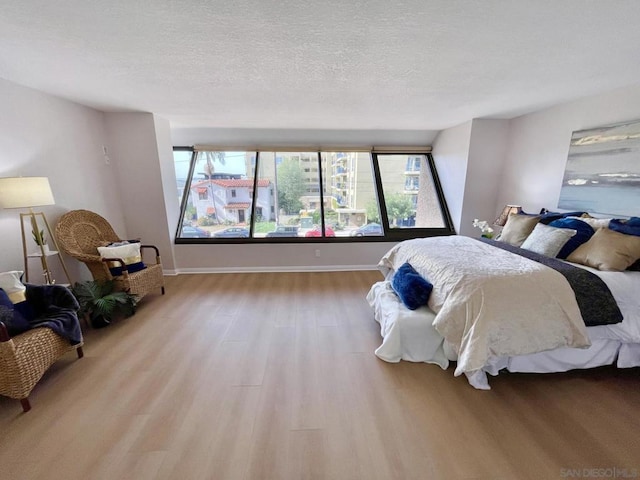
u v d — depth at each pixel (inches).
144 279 122.3
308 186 181.9
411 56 73.6
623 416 64.1
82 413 65.8
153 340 96.9
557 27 59.6
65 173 117.0
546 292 70.2
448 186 174.7
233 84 95.0
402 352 85.3
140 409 66.9
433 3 51.5
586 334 67.9
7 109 94.1
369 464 53.7
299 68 81.4
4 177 91.9
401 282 92.8
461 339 70.2
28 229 101.8
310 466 53.3
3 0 50.0
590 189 108.1
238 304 126.0
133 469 52.7
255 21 57.5
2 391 64.5
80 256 111.2
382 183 186.1
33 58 75.4
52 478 51.2
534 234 100.6
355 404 68.6
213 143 175.3
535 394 71.3
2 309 70.6
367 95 105.9
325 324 108.0
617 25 58.6
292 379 77.4
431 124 158.4
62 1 50.7
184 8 52.9
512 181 149.6
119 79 91.0
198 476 51.4
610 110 101.2
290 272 171.5
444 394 71.8
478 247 102.7
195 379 77.4
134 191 148.9
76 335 81.5
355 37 64.1
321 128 164.6
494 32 61.8
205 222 179.5
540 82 93.0
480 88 99.0
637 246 77.4
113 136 140.3
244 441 58.5
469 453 55.7
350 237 175.2
